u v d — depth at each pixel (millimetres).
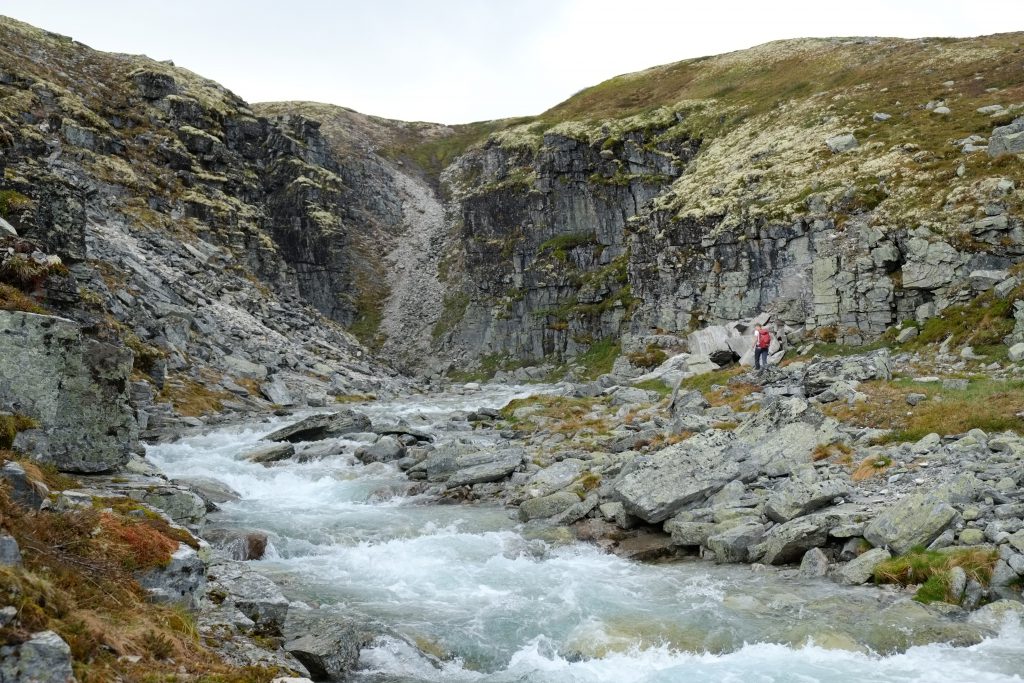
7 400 13703
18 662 6570
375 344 105062
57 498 10945
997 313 36688
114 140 77688
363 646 12141
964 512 15906
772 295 56750
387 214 131375
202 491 23234
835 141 64438
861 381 31000
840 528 16453
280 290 84500
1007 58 73688
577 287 88438
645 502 19500
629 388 44156
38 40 89875
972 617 12984
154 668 8109
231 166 92812
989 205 45062
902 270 46406
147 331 46719
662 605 14578
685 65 123125
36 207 30172
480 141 157500
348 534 19453
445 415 45250
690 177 77938
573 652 12570
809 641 12547
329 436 34625
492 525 20703
